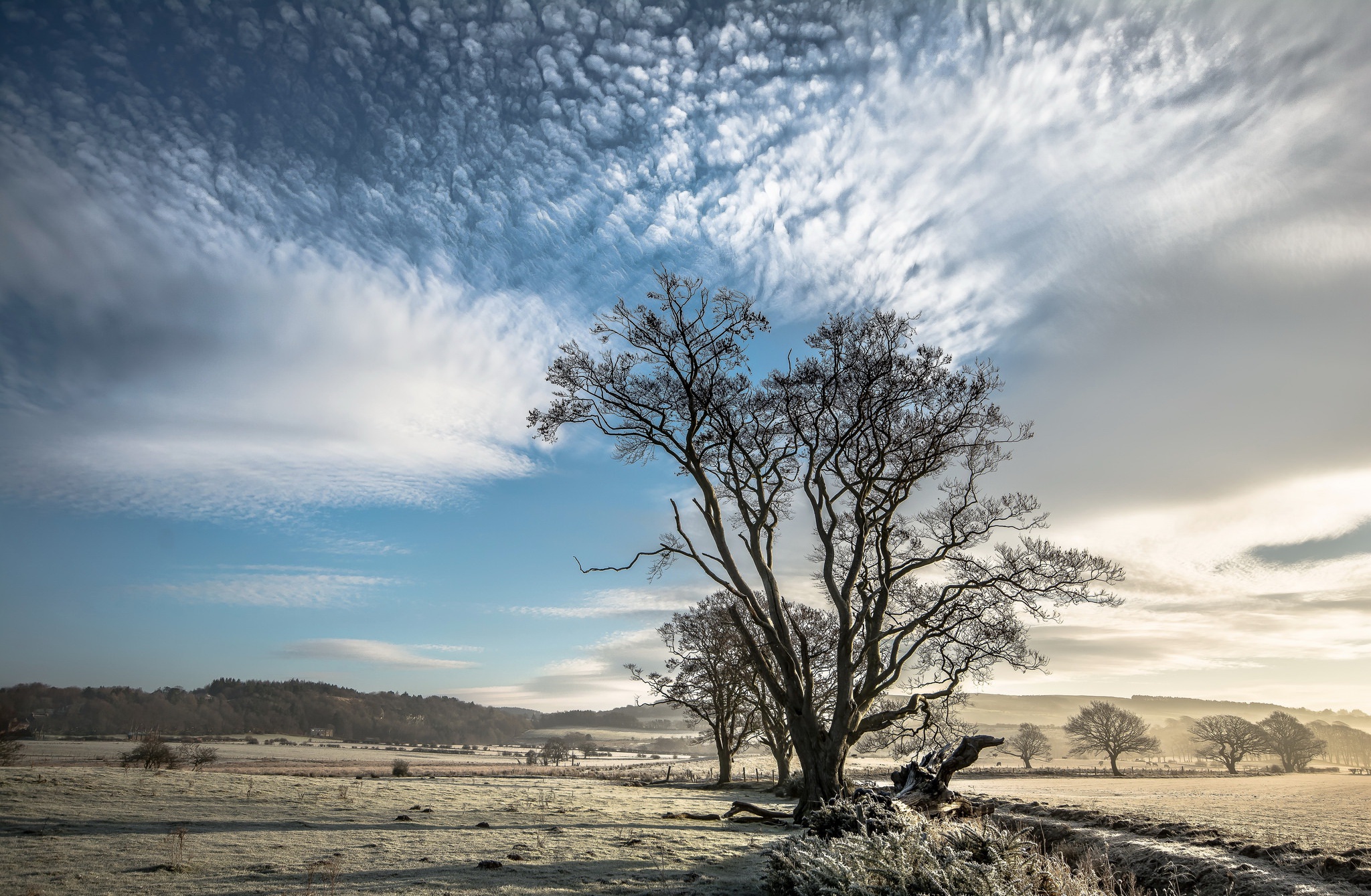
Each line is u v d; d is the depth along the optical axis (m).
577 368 25.95
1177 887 16.75
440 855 16.19
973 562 25.59
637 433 26.25
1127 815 27.98
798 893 10.85
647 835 21.06
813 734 22.78
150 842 16.12
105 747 118.62
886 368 25.09
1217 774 127.88
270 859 14.91
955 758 18.81
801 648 23.56
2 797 22.23
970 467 26.28
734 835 21.97
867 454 25.58
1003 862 10.61
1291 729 131.88
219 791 28.36
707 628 54.38
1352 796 47.91
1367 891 14.38
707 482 25.30
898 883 10.08
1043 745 150.88
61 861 13.65
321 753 144.12
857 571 24.78
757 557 25.09
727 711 57.97
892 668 23.80
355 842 17.77
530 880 13.48
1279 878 15.59
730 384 26.25
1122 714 126.56
